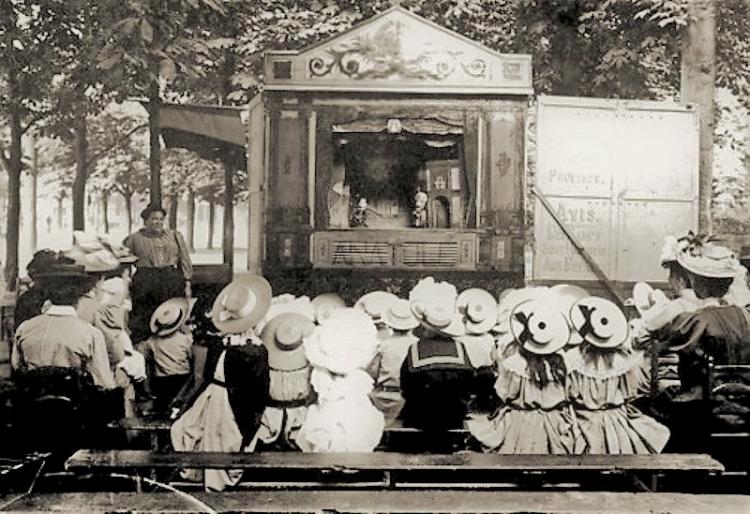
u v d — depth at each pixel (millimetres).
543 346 7203
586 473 7074
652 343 7648
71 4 7578
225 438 7129
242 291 7449
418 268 7723
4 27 7520
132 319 7457
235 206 7660
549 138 7809
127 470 6777
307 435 7070
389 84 7754
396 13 7781
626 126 7848
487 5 7805
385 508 5746
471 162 7793
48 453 7250
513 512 5707
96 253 7520
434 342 7238
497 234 7777
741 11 7902
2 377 7371
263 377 7152
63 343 7379
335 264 7676
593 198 7832
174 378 7336
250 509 5766
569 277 7801
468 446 7117
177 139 7660
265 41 7723
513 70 7812
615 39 7852
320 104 7734
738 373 7598
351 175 7754
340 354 7164
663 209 7879
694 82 7910
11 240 7473
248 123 7695
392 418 7172
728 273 7750
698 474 7059
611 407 7254
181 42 7668
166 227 7590
